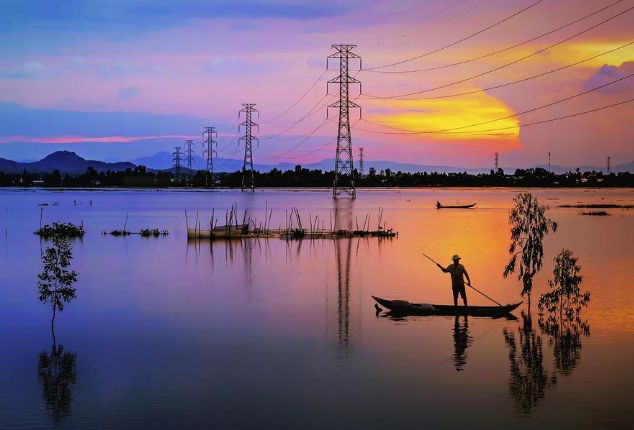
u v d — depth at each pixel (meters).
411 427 21.20
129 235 92.44
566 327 33.78
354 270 57.00
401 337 32.03
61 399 23.73
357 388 24.75
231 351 29.77
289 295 44.16
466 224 118.12
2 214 147.62
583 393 24.16
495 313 36.72
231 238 87.12
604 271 54.28
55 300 35.06
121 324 35.38
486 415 22.16
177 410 22.64
